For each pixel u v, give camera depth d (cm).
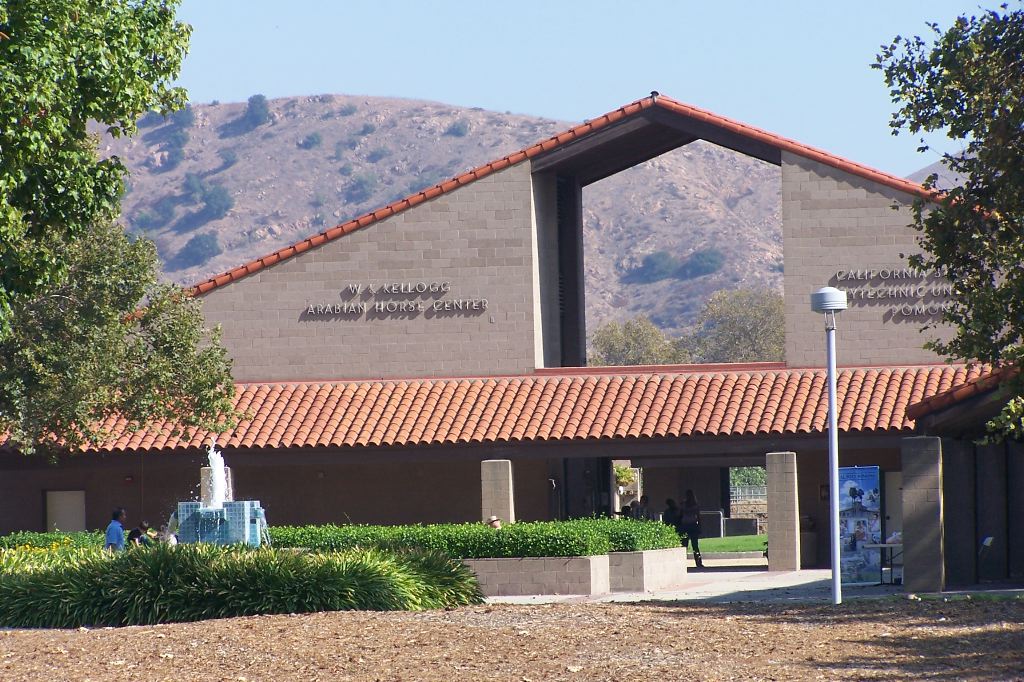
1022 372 3275
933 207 5631
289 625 2859
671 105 5878
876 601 3356
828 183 5741
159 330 5131
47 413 4703
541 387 5747
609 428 5372
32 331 4750
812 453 5612
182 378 5103
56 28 3048
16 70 2948
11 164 3008
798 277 5750
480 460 5528
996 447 4450
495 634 2695
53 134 3103
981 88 3328
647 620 2916
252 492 5888
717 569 5522
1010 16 3366
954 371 5519
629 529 4381
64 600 3178
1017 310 3269
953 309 3441
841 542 4281
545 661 2386
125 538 4953
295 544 4347
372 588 3184
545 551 4178
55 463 5162
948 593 3694
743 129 5809
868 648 2492
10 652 2650
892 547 4366
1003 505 4447
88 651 2616
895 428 5141
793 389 5512
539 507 5797
